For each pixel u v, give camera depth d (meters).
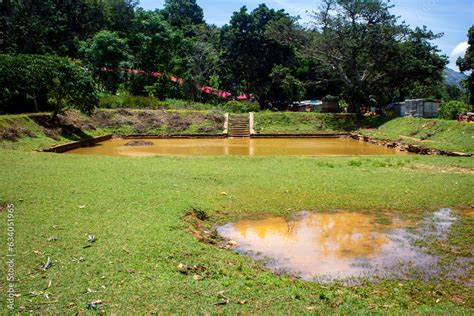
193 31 63.44
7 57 26.70
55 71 26.09
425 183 12.21
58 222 7.74
